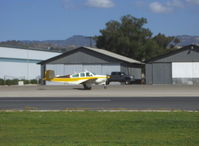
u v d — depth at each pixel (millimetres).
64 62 91750
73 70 91250
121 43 136875
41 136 16922
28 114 25469
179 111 26219
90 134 17312
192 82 84000
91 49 90500
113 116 23609
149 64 86250
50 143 15242
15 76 104250
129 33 143500
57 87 71312
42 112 26672
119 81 85438
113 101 36125
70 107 31000
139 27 144125
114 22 143500
